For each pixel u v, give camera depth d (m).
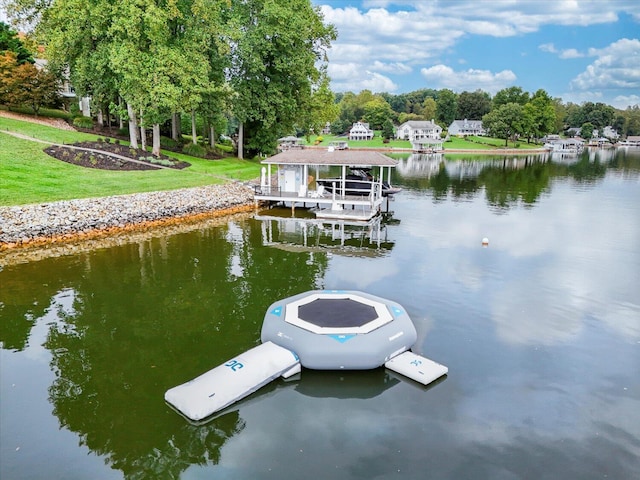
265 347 10.88
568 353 11.44
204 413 8.91
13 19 34.59
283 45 40.44
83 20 32.28
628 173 54.66
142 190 27.98
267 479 7.48
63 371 10.66
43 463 7.85
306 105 46.62
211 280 16.83
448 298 14.88
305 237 23.42
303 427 8.75
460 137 135.00
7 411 9.20
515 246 21.31
